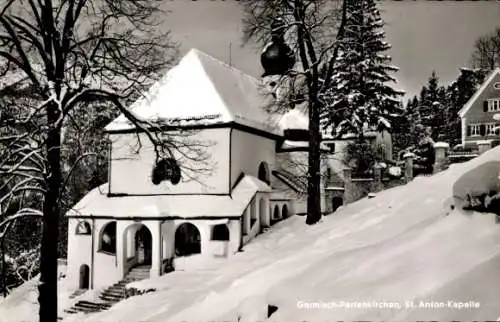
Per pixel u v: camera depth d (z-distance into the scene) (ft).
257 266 67.56
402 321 21.76
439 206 58.54
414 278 25.44
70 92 51.42
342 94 123.95
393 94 131.64
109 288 88.48
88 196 102.78
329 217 84.69
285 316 27.81
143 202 94.79
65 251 131.13
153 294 69.56
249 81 124.88
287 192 114.01
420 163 147.74
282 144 117.70
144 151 98.37
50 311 49.06
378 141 132.16
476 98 150.61
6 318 91.15
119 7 54.60
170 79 104.17
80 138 64.54
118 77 57.16
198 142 90.07
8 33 50.08
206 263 88.79
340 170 131.75
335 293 27.55
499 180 30.09
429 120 199.93
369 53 127.95
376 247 34.58
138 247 99.96
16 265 111.45
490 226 28.32
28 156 48.91
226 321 36.42
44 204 50.14
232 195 93.61
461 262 25.43
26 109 53.98
